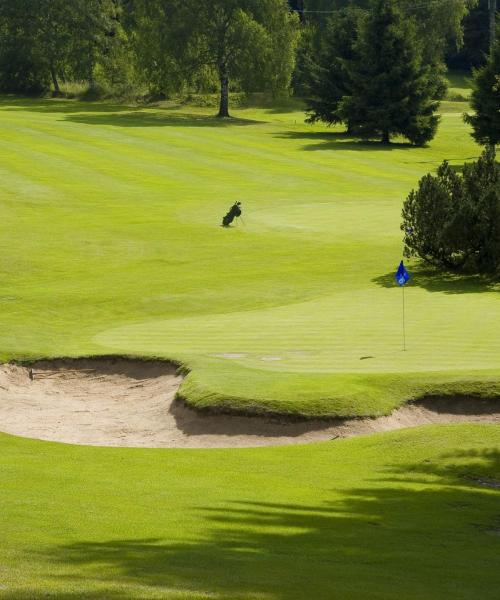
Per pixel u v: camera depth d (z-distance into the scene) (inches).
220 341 3016.7
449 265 4564.5
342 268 4645.7
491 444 1903.3
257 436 2105.1
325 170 7785.4
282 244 5236.2
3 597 834.8
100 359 2706.7
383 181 7406.5
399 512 1441.9
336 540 1219.9
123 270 4655.5
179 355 2652.6
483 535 1316.4
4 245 5054.1
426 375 2353.6
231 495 1515.7
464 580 1024.2
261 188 6973.4
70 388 2600.9
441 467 1777.8
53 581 904.3
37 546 1090.7
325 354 2738.7
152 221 5787.4
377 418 2156.7
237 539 1189.1
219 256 4960.6
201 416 2178.9
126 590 871.7
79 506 1369.3
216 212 6112.2
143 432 2208.4
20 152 7539.4
